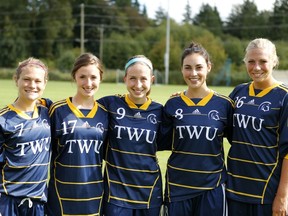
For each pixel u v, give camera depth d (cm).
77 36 5525
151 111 378
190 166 361
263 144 346
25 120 344
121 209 360
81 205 354
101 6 5747
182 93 383
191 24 5634
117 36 5450
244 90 368
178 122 368
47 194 360
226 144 798
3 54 5028
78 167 354
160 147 391
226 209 362
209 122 362
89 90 364
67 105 365
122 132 368
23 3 5269
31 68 349
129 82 372
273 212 346
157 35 5350
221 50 4769
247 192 353
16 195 339
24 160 340
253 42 356
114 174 367
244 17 5525
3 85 2772
